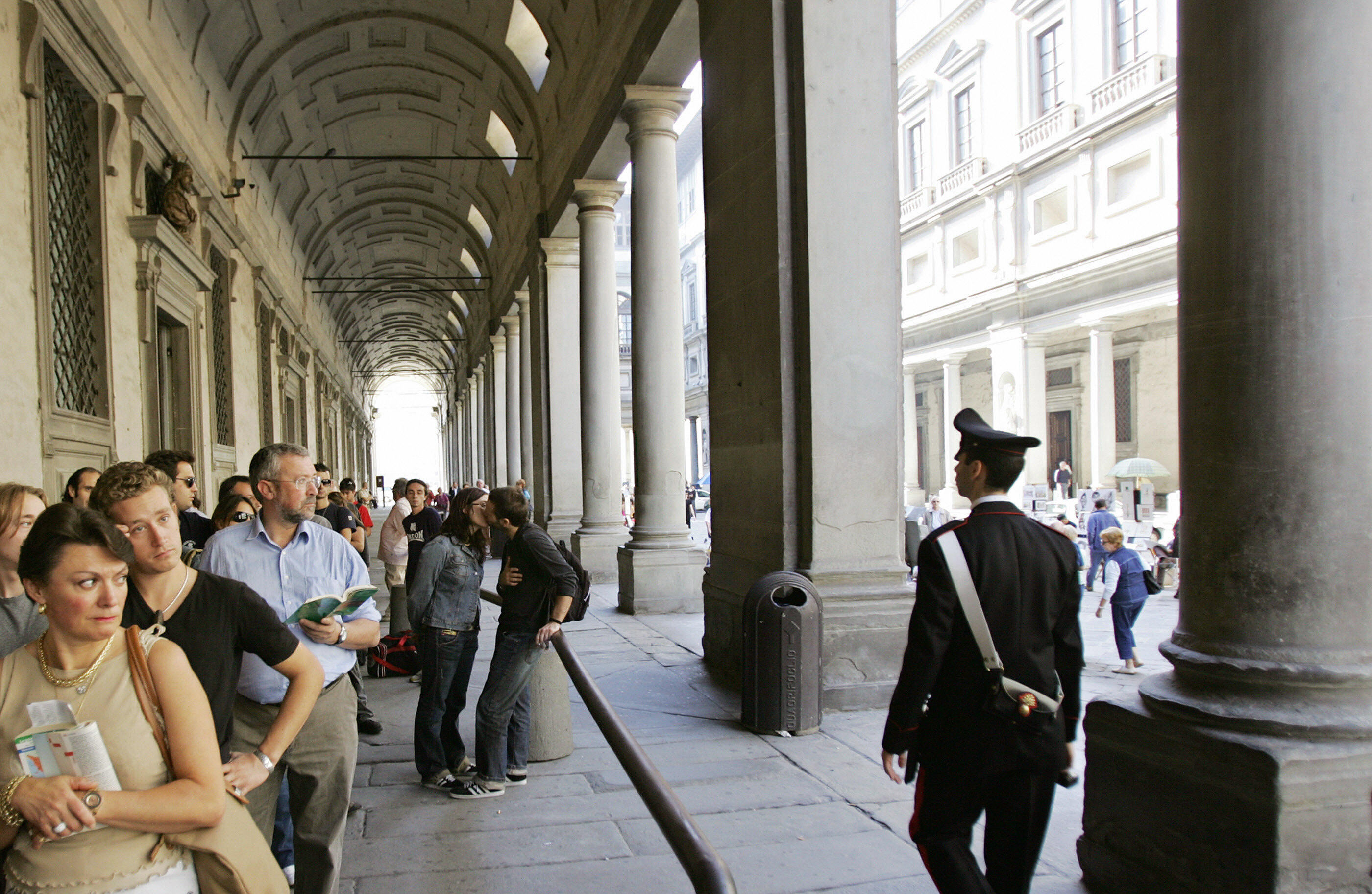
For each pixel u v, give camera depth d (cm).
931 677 240
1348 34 273
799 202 611
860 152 610
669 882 338
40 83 690
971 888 237
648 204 1026
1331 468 278
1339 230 275
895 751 243
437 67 1778
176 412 1155
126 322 899
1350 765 261
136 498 229
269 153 1786
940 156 2773
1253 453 284
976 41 2534
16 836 176
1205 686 289
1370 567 280
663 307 1041
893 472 607
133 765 180
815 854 355
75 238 813
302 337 2395
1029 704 235
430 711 445
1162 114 1928
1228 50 284
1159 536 1549
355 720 306
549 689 491
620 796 430
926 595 243
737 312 698
